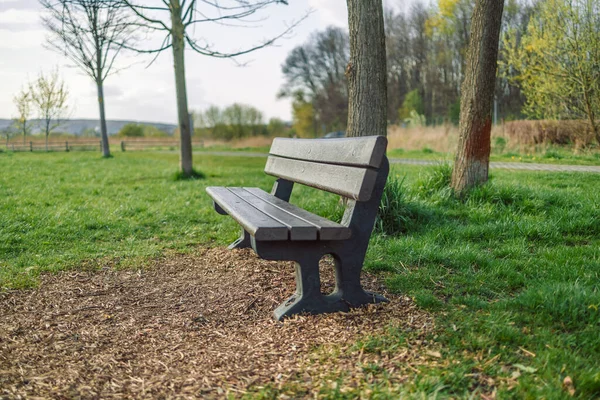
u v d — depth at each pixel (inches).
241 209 141.9
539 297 120.3
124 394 88.4
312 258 124.3
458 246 186.2
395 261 167.9
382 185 126.6
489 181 264.1
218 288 148.5
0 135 1284.4
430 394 82.5
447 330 107.7
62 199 316.2
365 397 83.2
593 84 495.8
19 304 137.3
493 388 85.7
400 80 2096.5
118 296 144.6
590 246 177.6
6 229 218.7
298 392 86.6
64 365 99.9
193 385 91.0
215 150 1275.8
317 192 341.1
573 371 88.6
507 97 1379.2
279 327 117.9
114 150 1286.9
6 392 87.7
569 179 358.6
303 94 2341.3
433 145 831.1
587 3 463.5
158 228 237.6
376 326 114.9
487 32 249.3
